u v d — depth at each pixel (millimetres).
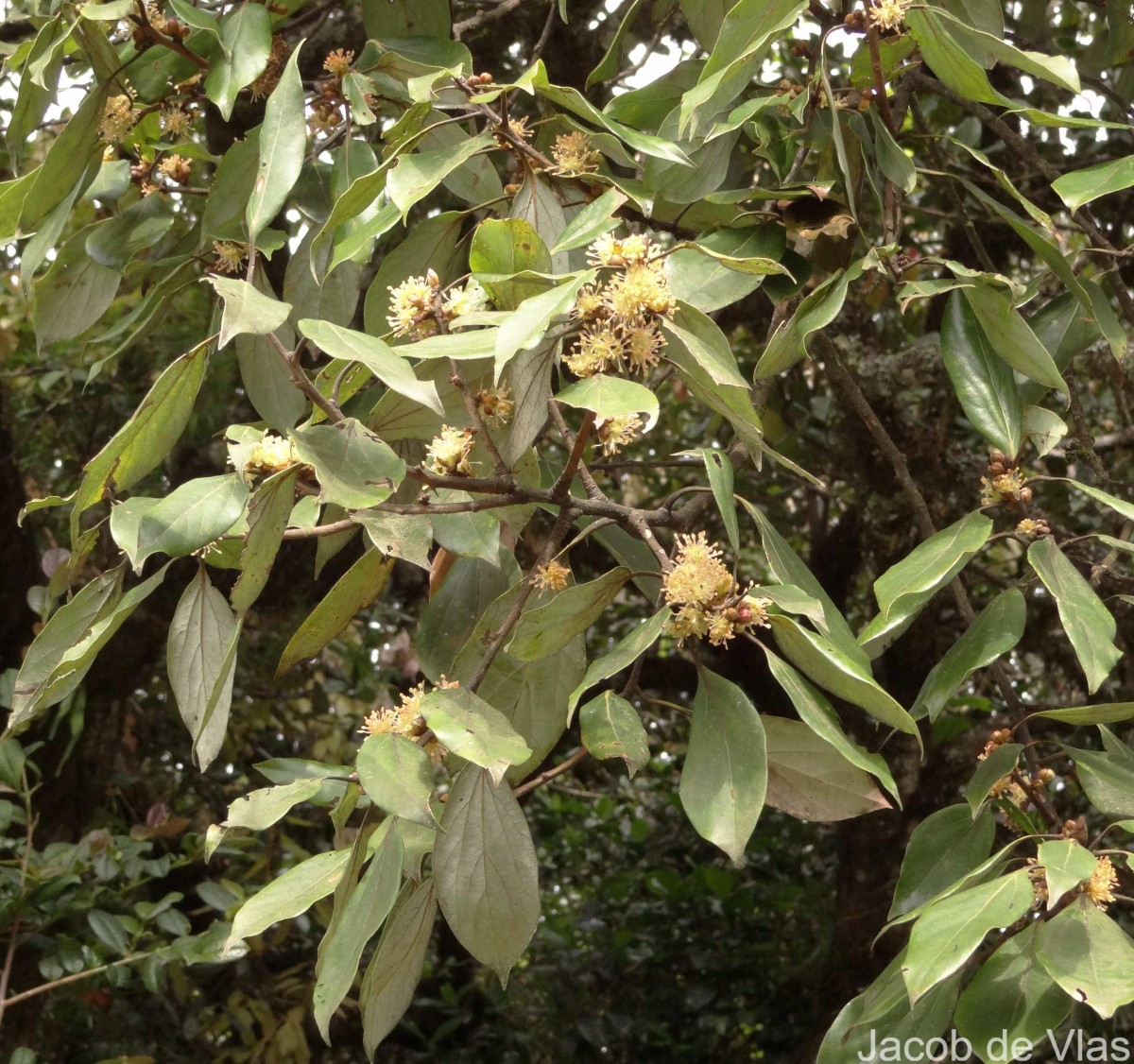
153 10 898
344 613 819
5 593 1731
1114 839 883
